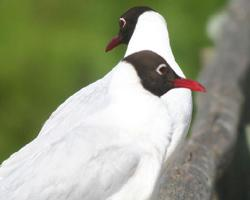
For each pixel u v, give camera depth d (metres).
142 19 12.79
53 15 21.66
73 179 10.54
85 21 21.52
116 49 20.33
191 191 11.09
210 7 21.20
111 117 10.84
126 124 10.80
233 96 14.25
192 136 12.66
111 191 10.71
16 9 21.72
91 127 10.78
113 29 21.33
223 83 14.57
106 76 11.79
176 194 11.00
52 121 11.17
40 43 21.20
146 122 10.84
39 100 20.89
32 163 10.55
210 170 11.89
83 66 20.55
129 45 12.78
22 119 20.97
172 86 11.27
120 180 10.70
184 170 11.49
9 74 21.14
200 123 13.20
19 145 20.94
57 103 20.72
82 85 20.52
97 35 21.09
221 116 13.41
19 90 21.06
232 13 17.47
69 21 21.55
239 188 14.34
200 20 21.06
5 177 10.48
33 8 21.73
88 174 10.59
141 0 21.39
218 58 15.59
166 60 12.20
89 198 10.63
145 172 10.73
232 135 13.17
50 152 10.60
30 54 21.12
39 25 21.50
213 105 13.77
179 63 20.52
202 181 11.43
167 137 10.92
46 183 10.46
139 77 11.04
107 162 10.66
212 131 12.90
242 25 16.97
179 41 20.77
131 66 11.05
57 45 21.00
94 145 10.66
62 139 10.72
